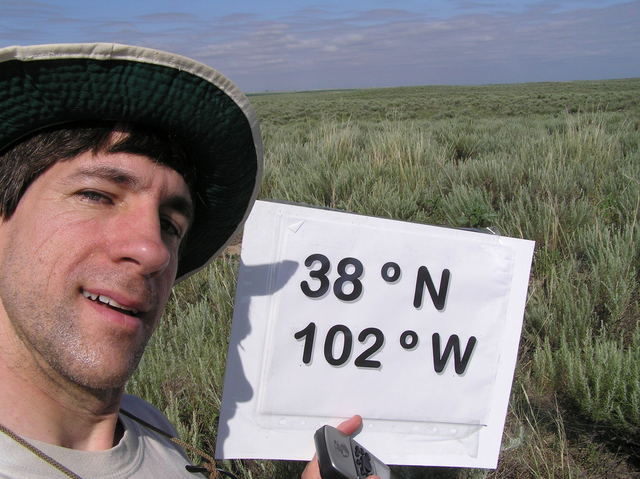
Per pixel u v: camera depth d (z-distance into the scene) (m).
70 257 0.39
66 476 0.38
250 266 0.59
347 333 0.62
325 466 0.54
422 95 21.58
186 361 1.16
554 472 0.97
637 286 1.40
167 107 0.42
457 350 0.65
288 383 0.60
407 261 0.64
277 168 2.88
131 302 0.40
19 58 0.37
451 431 0.65
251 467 0.97
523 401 1.10
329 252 0.61
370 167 2.59
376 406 0.63
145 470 0.45
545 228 1.70
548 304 1.37
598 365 1.04
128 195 0.42
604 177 2.26
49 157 0.40
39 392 0.40
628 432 1.02
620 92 14.55
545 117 8.80
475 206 1.95
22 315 0.39
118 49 0.38
